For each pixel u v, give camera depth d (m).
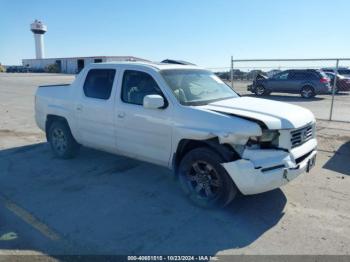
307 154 4.49
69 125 6.23
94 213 4.34
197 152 4.33
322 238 3.73
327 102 17.45
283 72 20.56
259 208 4.44
